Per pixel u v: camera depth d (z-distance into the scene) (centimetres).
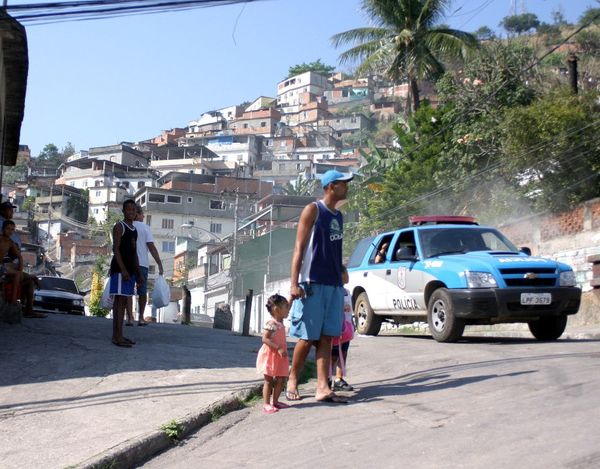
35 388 729
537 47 3534
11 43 1227
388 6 3456
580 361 825
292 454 541
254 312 4544
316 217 702
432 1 3391
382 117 12150
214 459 548
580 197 2286
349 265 1524
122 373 791
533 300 1100
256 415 666
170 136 12900
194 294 5950
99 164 9538
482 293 1100
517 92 2748
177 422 608
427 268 1213
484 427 566
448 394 696
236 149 11231
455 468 475
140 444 557
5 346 907
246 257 5056
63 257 7594
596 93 2439
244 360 888
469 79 3006
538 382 715
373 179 3544
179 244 6962
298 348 707
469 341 1198
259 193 8000
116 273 948
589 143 2302
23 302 1226
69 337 991
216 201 7650
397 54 3478
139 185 9194
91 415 639
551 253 2183
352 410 660
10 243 1107
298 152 11212
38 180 10019
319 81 13688
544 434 533
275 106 13738
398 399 692
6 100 1512
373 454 522
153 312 1588
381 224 3116
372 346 1105
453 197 2834
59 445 559
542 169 2341
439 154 2909
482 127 2678
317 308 695
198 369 821
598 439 511
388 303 1327
